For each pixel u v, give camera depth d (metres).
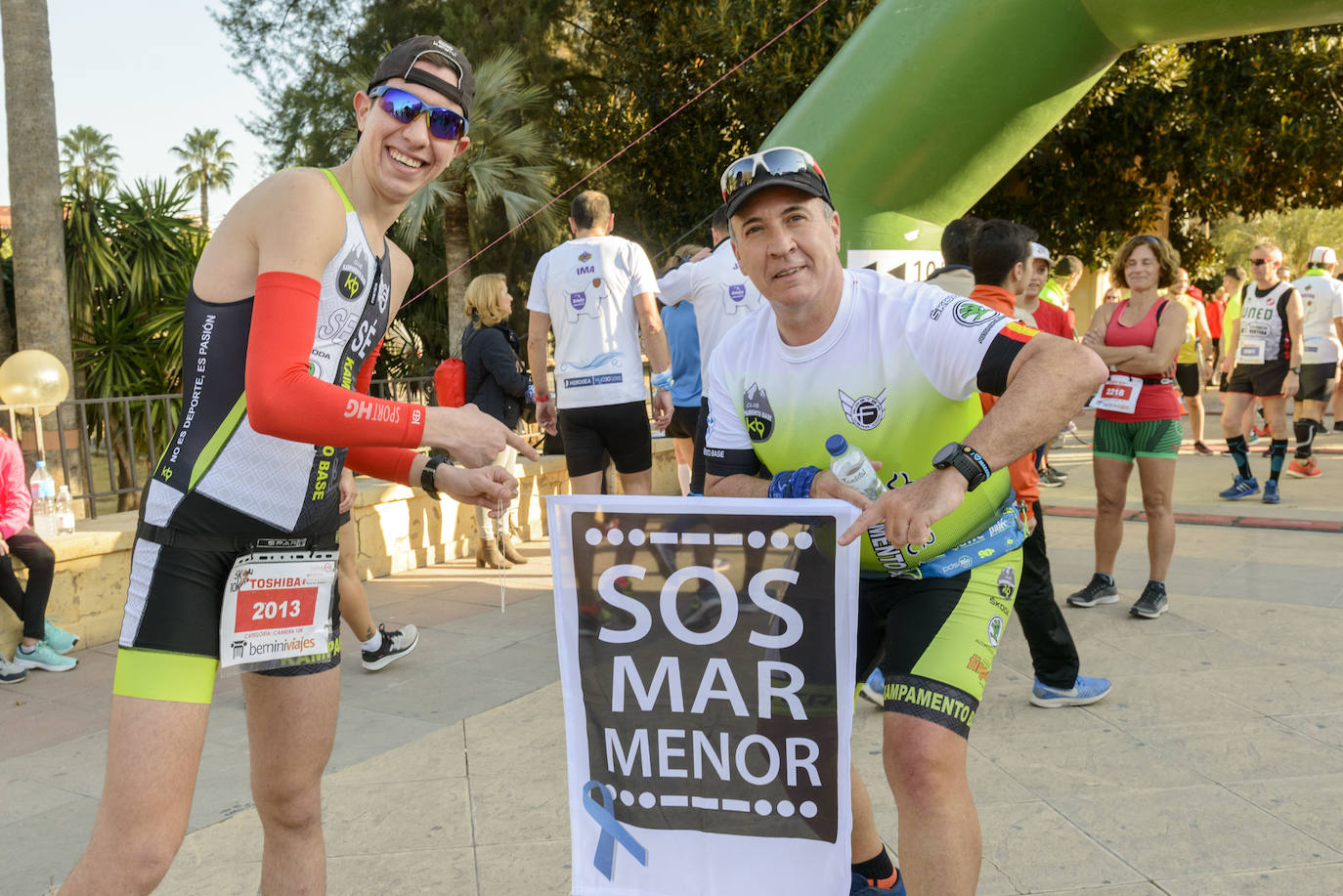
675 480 8.88
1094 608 5.07
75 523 5.45
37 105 8.35
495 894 2.58
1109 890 2.51
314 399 1.71
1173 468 4.81
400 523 6.44
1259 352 7.73
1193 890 2.50
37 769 3.50
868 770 3.28
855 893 2.27
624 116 13.38
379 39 15.69
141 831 1.78
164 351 9.62
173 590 1.84
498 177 13.08
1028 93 4.66
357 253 1.88
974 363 1.85
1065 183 12.55
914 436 2.01
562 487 7.79
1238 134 11.73
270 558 1.93
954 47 4.55
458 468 2.19
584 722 2.04
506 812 3.05
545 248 14.55
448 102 1.90
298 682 2.03
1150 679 4.03
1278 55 11.16
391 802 3.14
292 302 1.72
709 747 1.98
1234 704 3.74
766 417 2.13
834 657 1.88
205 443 1.84
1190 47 11.59
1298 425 9.03
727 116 12.55
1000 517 2.13
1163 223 14.58
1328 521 7.02
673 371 6.54
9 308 10.12
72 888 1.78
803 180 1.89
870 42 4.73
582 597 2.01
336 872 2.72
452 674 4.41
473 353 5.88
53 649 4.64
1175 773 3.18
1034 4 4.48
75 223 9.67
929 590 2.06
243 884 2.67
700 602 1.94
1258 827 2.81
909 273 4.90
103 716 4.01
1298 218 34.16
